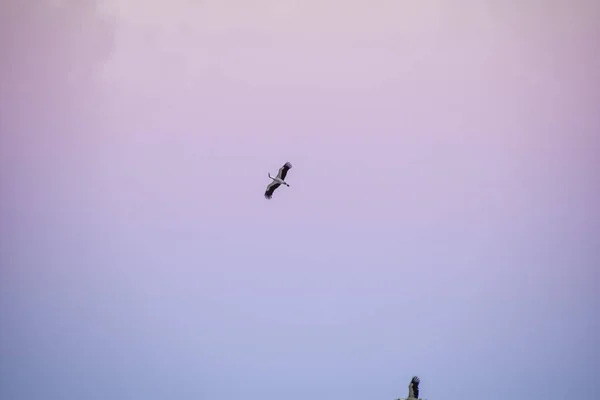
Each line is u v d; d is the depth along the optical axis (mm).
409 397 21906
